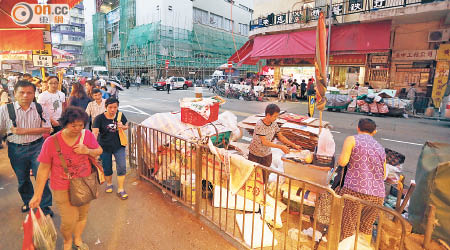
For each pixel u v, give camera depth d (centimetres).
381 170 267
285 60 2127
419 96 1473
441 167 261
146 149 431
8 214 335
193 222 330
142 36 3781
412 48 1572
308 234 302
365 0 1498
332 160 325
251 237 277
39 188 229
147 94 2270
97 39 4894
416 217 287
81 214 258
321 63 315
